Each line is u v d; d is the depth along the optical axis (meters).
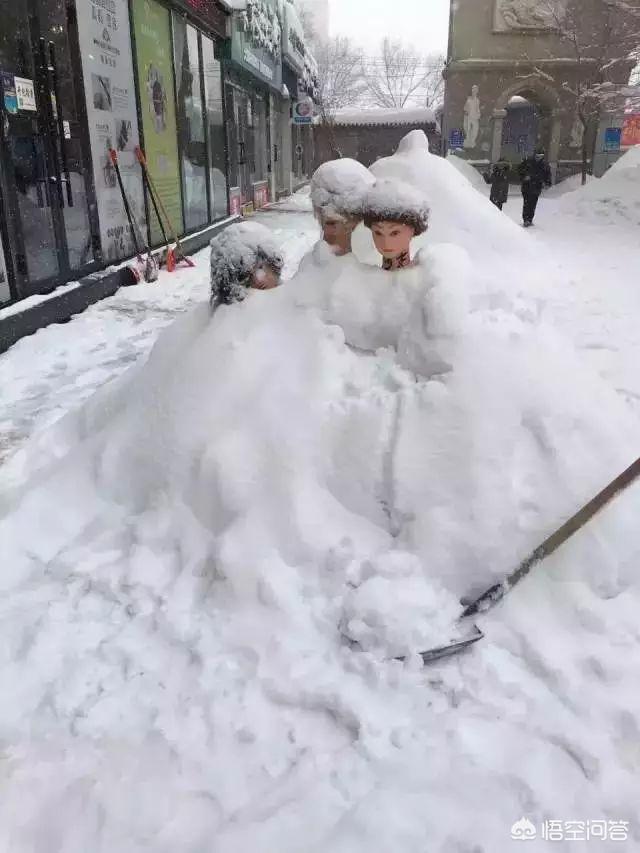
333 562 2.62
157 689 2.31
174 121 12.83
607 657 2.29
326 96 60.59
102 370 6.09
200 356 3.09
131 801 1.93
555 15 29.41
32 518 3.12
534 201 15.98
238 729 2.15
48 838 1.88
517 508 2.59
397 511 2.63
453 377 2.67
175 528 2.87
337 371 2.90
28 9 7.38
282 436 2.79
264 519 2.71
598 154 31.30
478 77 31.52
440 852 1.78
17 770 2.03
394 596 2.40
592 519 2.57
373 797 1.89
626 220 15.73
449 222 6.82
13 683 2.36
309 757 2.05
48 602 2.71
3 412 5.13
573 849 1.78
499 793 1.92
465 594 2.60
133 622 2.59
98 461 3.22
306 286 3.10
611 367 5.54
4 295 7.04
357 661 2.31
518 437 2.65
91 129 9.09
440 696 2.24
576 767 2.00
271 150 26.00
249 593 2.58
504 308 3.03
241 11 16.72
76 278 8.66
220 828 1.87
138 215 10.98
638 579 2.56
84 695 2.30
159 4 11.86
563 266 10.22
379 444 2.69
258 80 22.00
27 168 7.43
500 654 2.37
